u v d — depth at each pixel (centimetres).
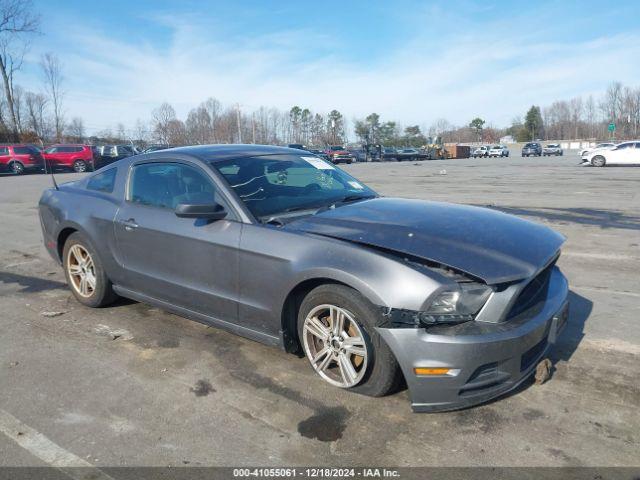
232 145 442
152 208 407
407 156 5206
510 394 310
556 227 849
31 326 434
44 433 281
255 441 271
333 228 324
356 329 295
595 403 300
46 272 607
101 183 470
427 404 274
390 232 309
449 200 1223
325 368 320
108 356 374
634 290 506
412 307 270
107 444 270
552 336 298
